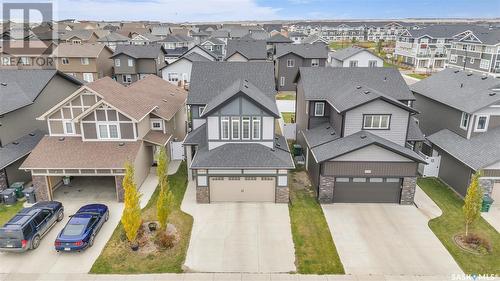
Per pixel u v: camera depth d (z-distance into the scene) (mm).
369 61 61969
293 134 35438
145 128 27344
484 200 22516
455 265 17922
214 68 31469
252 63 31984
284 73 58094
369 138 23141
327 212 22797
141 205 23438
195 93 29578
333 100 26906
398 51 95688
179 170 28922
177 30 121188
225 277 17125
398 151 22359
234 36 104938
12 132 26688
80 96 25031
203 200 23797
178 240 19828
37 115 29344
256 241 19828
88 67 57469
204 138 26906
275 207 23375
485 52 66312
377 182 23531
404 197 23609
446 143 26984
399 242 19750
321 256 18625
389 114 24359
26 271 17375
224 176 23359
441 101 29328
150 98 30781
